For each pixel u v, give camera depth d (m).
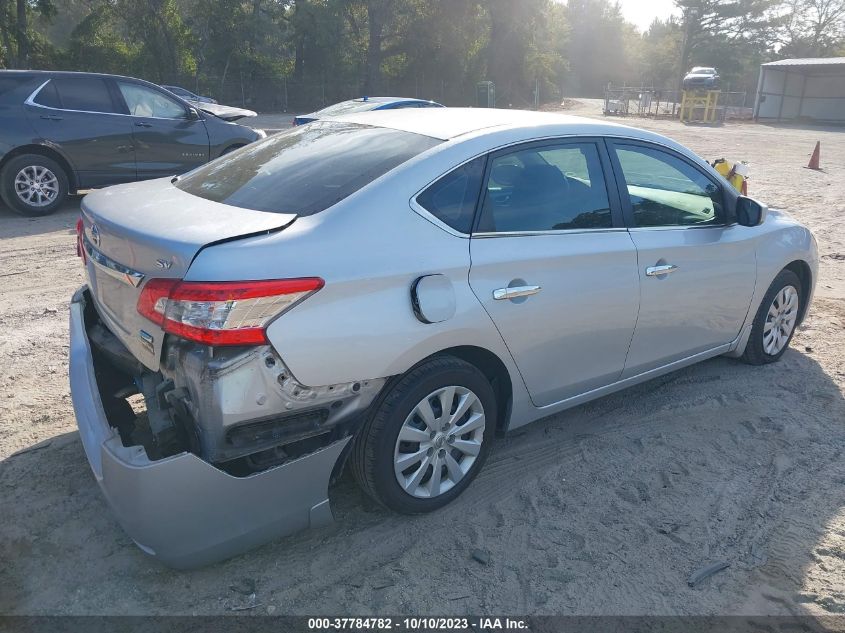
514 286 3.21
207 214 2.90
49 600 2.71
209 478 2.54
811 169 16.06
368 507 3.33
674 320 4.06
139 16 38.03
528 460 3.78
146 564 2.91
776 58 72.06
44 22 37.78
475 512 3.32
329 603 2.74
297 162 3.34
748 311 4.60
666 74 78.06
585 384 3.76
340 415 2.81
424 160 3.11
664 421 4.23
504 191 3.30
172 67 39.12
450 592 2.82
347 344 2.71
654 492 3.52
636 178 3.89
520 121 3.59
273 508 2.74
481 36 49.62
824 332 5.72
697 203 4.22
